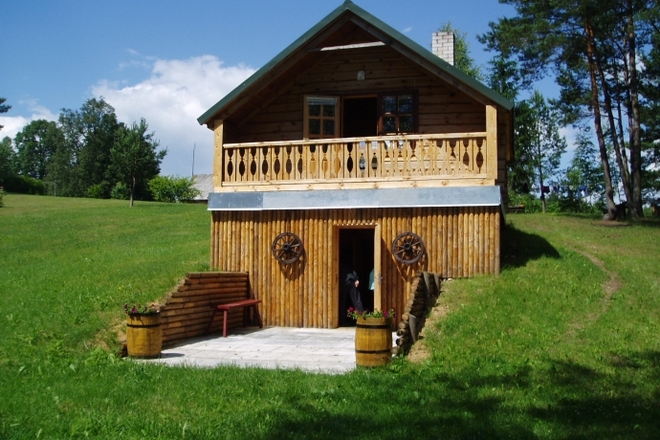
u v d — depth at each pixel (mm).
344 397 7570
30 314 11688
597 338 10031
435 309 11328
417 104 15133
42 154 102812
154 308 10992
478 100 13195
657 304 11859
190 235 22859
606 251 17594
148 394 7785
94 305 11867
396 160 13570
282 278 13930
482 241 12867
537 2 26812
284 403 7367
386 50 15406
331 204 13633
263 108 15914
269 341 11883
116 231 24656
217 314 12961
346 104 18062
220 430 6465
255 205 14102
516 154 42562
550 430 6469
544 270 13281
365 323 9133
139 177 37312
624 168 29250
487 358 9250
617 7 27125
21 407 7285
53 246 21344
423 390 7883
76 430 6473
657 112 31922
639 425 6648
